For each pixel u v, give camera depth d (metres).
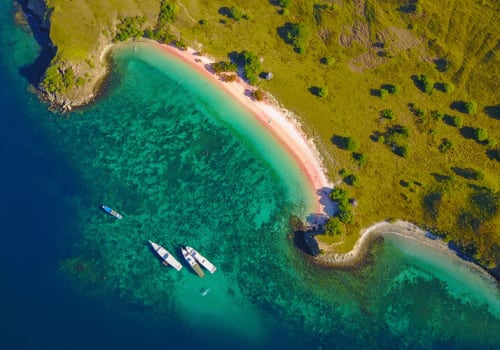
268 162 79.38
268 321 70.88
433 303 71.75
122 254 73.75
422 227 74.75
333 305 71.75
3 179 77.88
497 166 76.19
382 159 77.75
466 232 72.81
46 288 71.44
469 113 78.31
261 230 75.44
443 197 74.44
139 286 72.06
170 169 78.88
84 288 71.69
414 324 70.75
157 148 80.06
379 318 71.06
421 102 79.69
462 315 71.06
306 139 80.12
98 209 76.31
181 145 80.31
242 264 73.69
